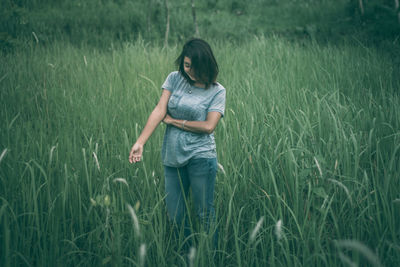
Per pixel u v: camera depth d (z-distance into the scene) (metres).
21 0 10.45
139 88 5.06
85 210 2.67
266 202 2.93
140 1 12.02
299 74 5.89
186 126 2.52
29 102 4.53
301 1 13.45
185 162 2.56
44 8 10.91
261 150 3.30
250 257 2.54
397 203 2.64
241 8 12.86
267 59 6.78
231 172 3.06
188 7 12.33
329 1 12.88
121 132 3.84
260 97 4.57
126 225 2.58
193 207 2.84
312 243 2.54
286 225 2.83
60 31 9.38
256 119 3.87
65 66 6.11
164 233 2.61
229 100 4.56
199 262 2.32
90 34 9.48
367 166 3.37
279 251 2.55
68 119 3.91
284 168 3.12
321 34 10.30
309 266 2.25
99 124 4.02
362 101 4.72
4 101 4.41
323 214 2.57
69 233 2.59
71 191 2.73
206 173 2.58
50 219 2.50
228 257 2.51
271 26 11.32
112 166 3.25
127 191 2.99
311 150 3.35
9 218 2.49
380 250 2.46
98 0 11.68
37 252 2.36
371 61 6.73
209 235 2.45
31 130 3.68
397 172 2.96
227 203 2.89
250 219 2.83
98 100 4.69
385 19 10.45
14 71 5.64
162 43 9.56
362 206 2.83
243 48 7.89
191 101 2.55
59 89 5.06
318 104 3.78
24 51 7.00
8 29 8.70
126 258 2.25
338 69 6.02
